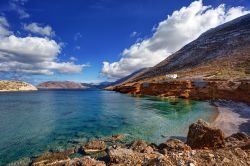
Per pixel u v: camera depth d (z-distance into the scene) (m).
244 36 130.00
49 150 18.27
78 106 53.62
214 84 62.69
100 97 87.62
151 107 47.22
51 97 98.25
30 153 17.53
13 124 30.16
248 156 10.33
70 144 19.97
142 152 13.66
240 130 23.78
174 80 86.50
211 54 131.62
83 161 11.34
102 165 10.76
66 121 32.19
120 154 11.72
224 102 50.44
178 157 9.72
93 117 35.38
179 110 41.19
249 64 87.12
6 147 19.19
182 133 23.36
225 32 156.38
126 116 35.81
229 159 9.65
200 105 48.03
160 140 20.80
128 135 22.75
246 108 39.78
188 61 143.62
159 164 8.87
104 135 23.19
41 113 41.44
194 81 71.25
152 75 153.00
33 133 24.53
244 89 50.44
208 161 9.42
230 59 106.38
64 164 11.99
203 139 15.35
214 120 29.64
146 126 27.27
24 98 91.69
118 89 139.00
